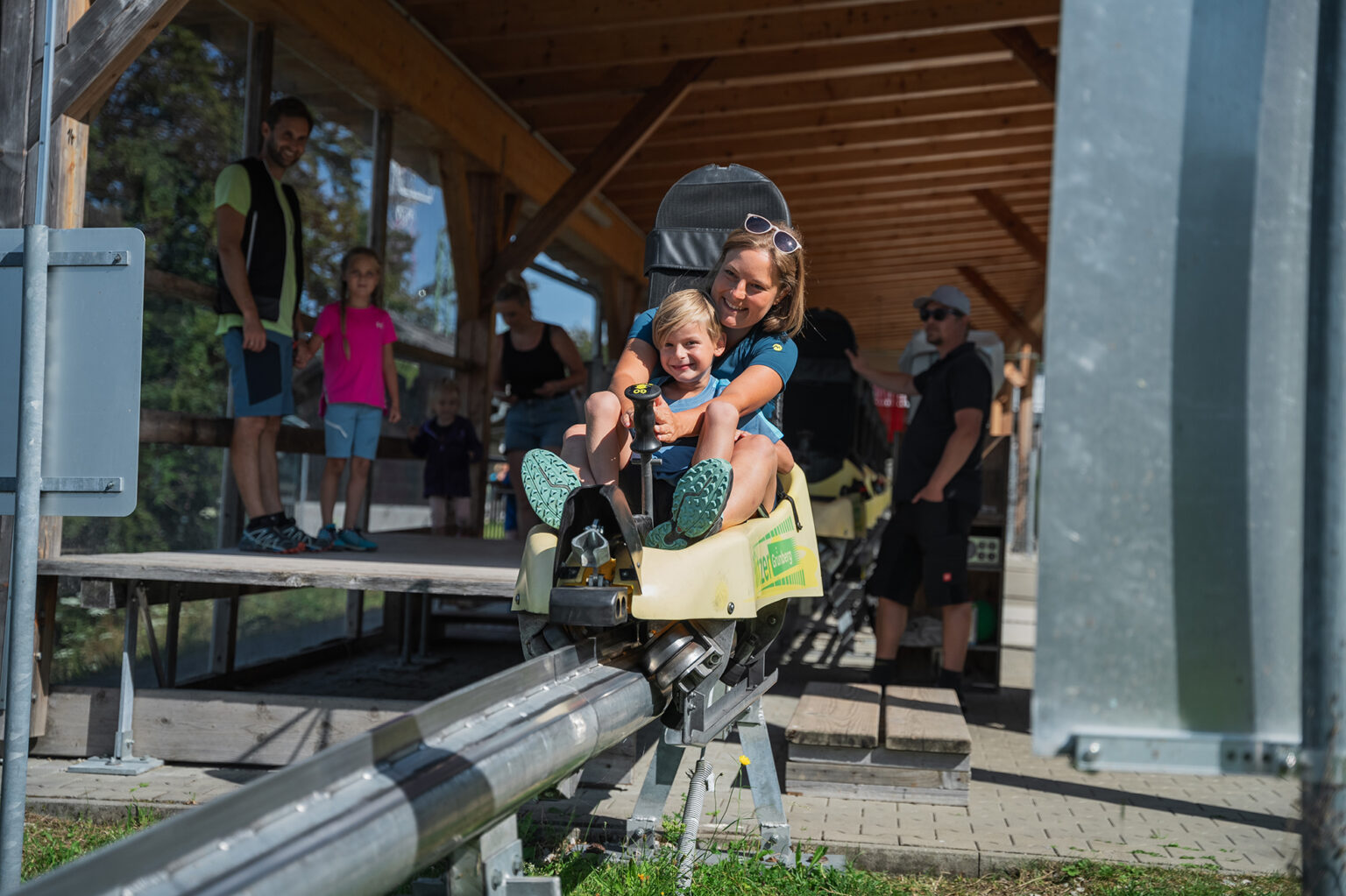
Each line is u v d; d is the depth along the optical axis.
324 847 1.29
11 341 2.77
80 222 4.53
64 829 3.59
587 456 2.85
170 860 1.17
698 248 3.80
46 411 2.74
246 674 6.13
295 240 5.34
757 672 3.04
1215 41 1.53
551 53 8.37
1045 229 15.94
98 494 2.71
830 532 7.15
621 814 3.69
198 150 5.74
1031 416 18.23
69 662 5.05
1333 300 1.50
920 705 4.54
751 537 2.66
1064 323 1.51
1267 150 1.52
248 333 4.98
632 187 11.78
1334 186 1.50
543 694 1.97
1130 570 1.49
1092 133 1.52
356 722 4.22
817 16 8.10
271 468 5.38
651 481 2.52
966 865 3.34
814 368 7.82
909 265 18.45
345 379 5.70
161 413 5.05
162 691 4.36
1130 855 3.39
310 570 4.33
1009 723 5.65
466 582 4.23
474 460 8.28
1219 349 1.51
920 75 9.55
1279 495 1.51
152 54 5.38
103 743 4.41
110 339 2.73
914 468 5.68
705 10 7.62
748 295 3.09
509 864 1.87
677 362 2.96
